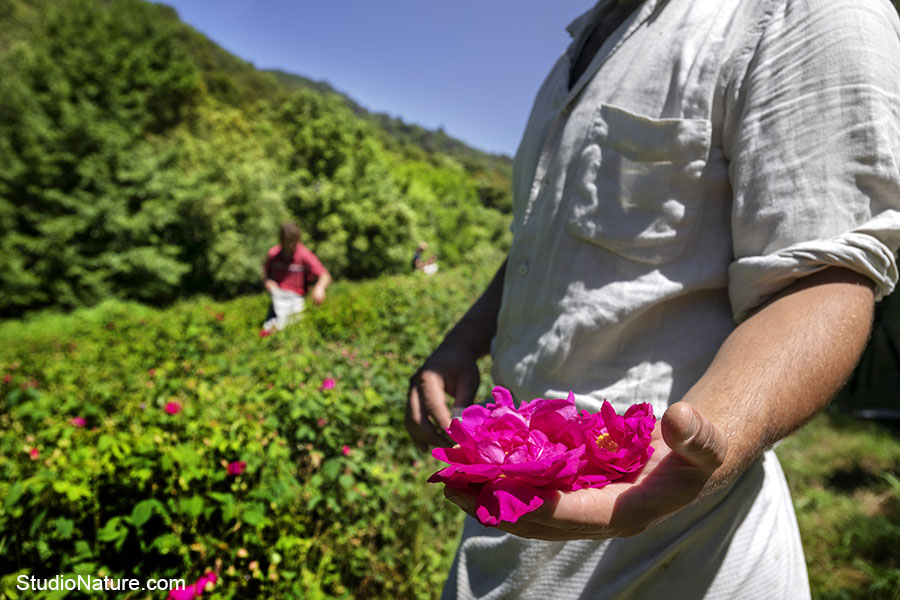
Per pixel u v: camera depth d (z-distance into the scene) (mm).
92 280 21062
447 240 52000
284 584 2107
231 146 33719
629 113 832
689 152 793
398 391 3590
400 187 49562
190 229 25844
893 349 4723
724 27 803
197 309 9359
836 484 3529
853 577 2564
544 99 1099
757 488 836
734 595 791
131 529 1984
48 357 5793
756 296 706
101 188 22312
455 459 523
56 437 2625
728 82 788
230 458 2275
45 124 21969
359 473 2801
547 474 470
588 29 1061
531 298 943
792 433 585
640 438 510
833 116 678
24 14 42906
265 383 3350
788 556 851
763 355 605
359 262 36969
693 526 799
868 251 631
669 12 866
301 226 35344
